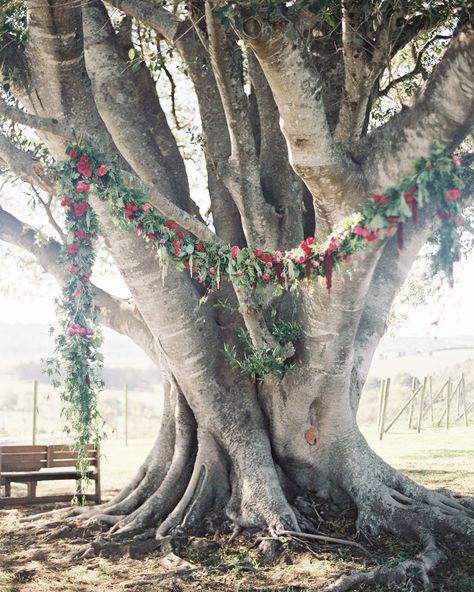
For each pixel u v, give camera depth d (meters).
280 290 7.23
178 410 10.48
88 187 7.14
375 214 5.84
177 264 7.26
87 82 8.61
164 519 9.88
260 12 6.58
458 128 7.23
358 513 9.55
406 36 9.28
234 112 8.73
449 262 5.58
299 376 9.49
